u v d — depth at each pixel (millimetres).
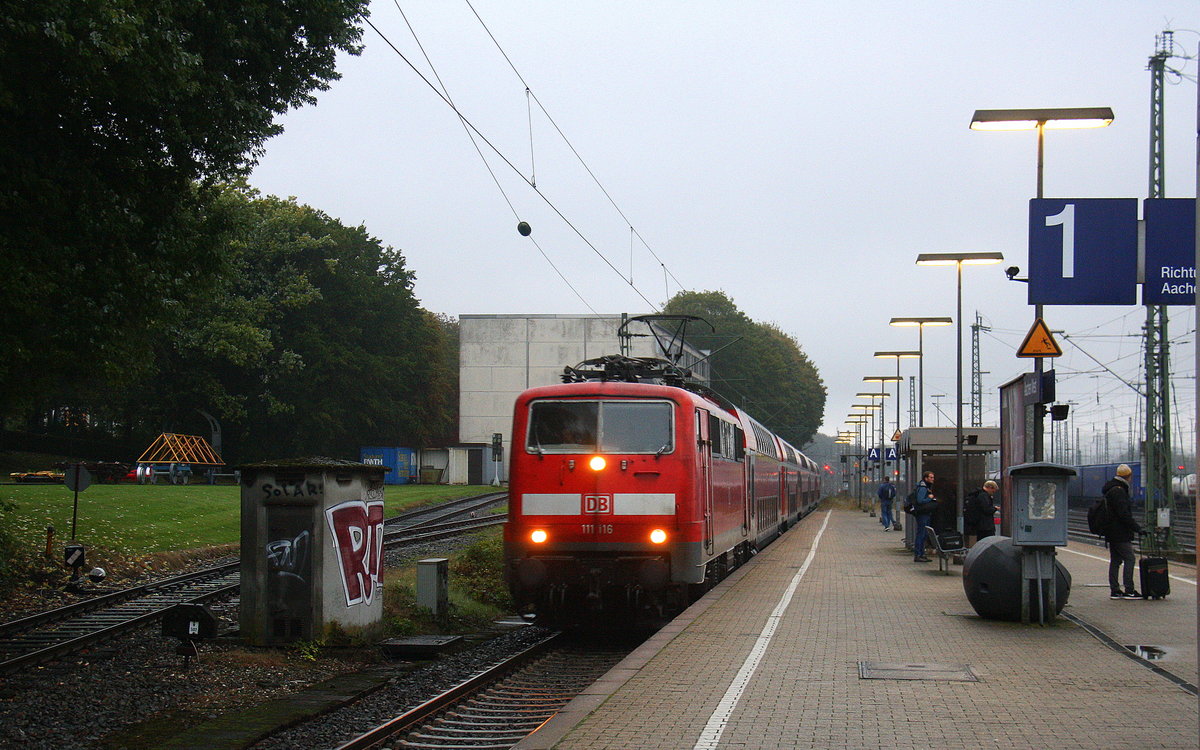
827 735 8281
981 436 30359
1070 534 41875
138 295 17578
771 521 33875
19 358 17078
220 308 60312
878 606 16719
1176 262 18031
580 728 8562
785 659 11773
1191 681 10469
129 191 16750
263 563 14930
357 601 15555
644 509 16188
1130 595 17562
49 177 15297
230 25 16922
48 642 15430
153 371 20750
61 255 15688
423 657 15297
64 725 10727
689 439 16484
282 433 71312
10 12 13195
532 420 16688
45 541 24438
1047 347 18438
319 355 69438
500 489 66375
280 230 67438
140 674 13172
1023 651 12305
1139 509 58969
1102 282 18156
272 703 11680
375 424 75000
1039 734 8289
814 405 116438
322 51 18953
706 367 82000
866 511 71375
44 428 72062
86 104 15625
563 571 16141
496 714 11344
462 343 78500
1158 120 29516
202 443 61875
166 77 15297
